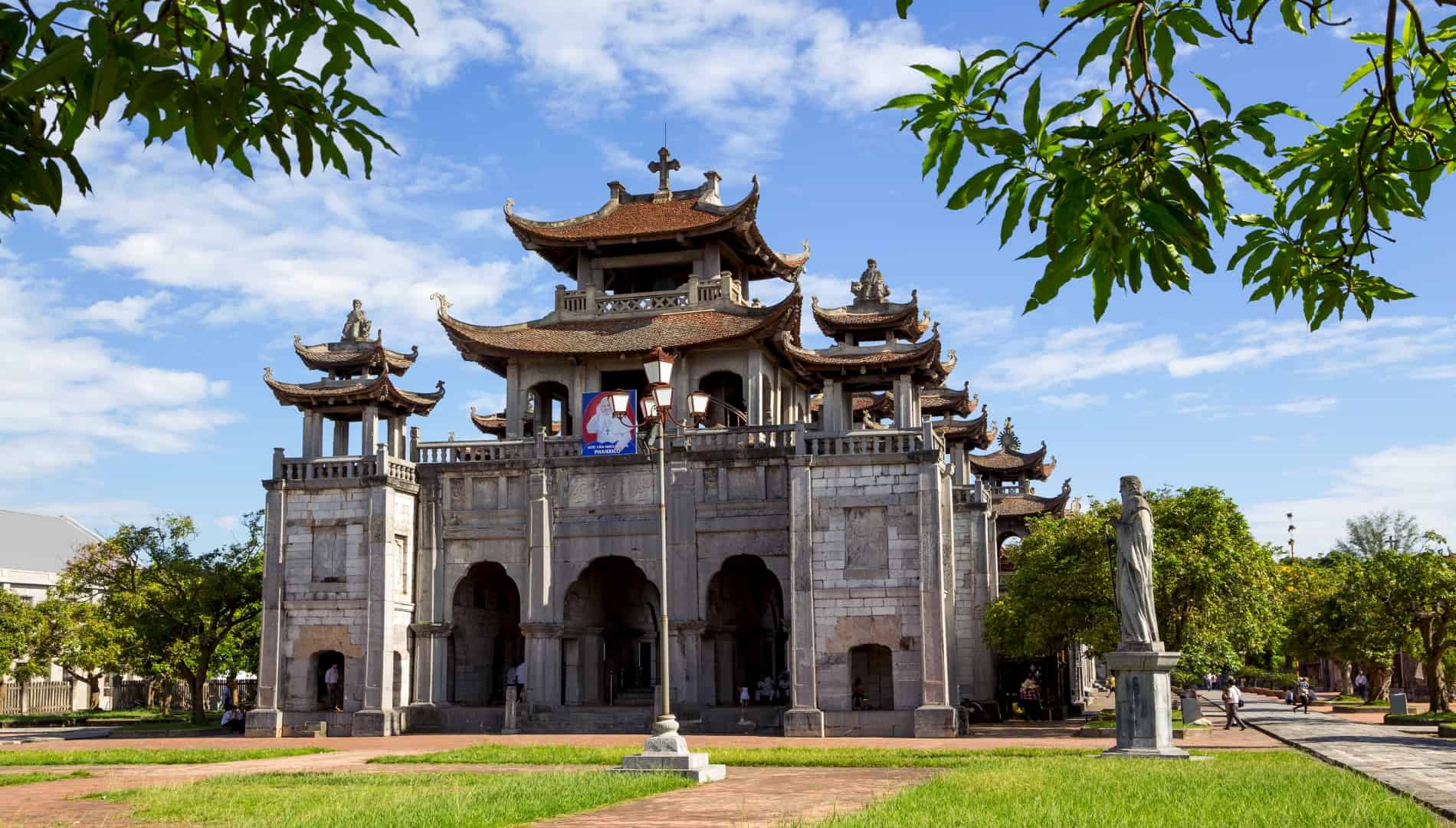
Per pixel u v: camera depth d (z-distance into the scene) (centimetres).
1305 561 11725
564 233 7119
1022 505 8138
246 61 796
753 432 6028
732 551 5969
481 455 6450
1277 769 2869
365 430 6369
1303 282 1045
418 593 6362
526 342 6819
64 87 862
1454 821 1888
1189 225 829
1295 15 916
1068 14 840
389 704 6059
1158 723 3475
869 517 5581
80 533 11756
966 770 2962
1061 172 835
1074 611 5422
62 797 2800
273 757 4319
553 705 6125
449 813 2142
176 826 2141
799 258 7944
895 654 5438
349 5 795
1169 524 5388
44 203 824
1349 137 980
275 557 6259
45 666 7925
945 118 877
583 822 2122
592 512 6200
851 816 1941
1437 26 916
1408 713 6531
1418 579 6594
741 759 3719
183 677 7600
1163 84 873
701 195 7300
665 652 3266
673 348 6538
